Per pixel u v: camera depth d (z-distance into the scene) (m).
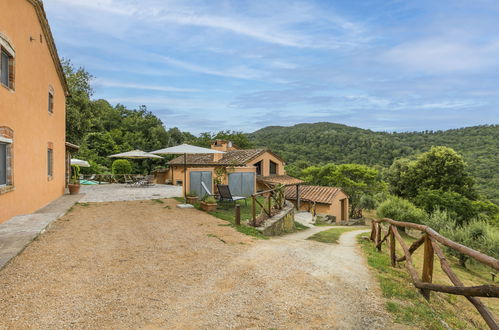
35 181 9.98
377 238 8.11
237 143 48.69
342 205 24.22
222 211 11.77
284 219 12.87
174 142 46.72
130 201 12.79
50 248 5.72
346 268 5.41
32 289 3.83
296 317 3.36
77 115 22.81
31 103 9.58
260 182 22.42
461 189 27.06
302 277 4.73
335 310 3.58
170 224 8.59
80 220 8.66
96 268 4.73
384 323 3.30
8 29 7.76
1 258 4.81
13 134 8.12
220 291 4.02
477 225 13.73
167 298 3.73
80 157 30.28
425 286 4.20
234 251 6.11
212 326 3.09
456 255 12.84
